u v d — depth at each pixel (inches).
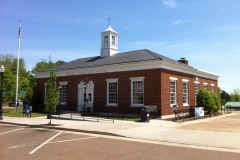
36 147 451.2
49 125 767.1
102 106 1104.2
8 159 362.3
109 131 633.0
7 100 1624.0
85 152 411.2
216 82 1572.3
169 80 1005.2
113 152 412.8
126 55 1168.8
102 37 1318.9
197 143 491.8
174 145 482.3
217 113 1259.8
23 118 1012.5
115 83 1079.0
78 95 1205.1
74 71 1229.7
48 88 808.3
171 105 1006.4
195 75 1261.1
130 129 664.4
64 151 418.3
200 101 1141.1
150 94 963.3
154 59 960.3
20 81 2018.9
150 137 560.4
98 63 1175.6
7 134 617.9
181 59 1327.5
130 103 1015.6
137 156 385.4
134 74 1015.0
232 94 2657.5
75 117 965.2
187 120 927.0
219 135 561.0
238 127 704.4
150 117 951.0
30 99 1363.2
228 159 370.0
